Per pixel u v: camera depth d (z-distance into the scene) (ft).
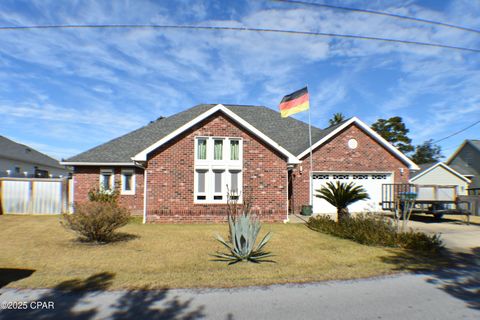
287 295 18.06
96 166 59.82
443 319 14.90
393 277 21.85
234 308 16.03
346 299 17.52
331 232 38.81
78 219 30.42
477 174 109.09
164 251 28.32
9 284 19.16
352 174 65.26
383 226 36.11
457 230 43.19
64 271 21.85
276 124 78.69
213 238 34.58
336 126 67.36
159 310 15.65
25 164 98.32
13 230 38.60
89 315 14.94
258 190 49.26
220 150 49.24
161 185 46.88
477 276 22.22
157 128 71.51
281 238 35.91
